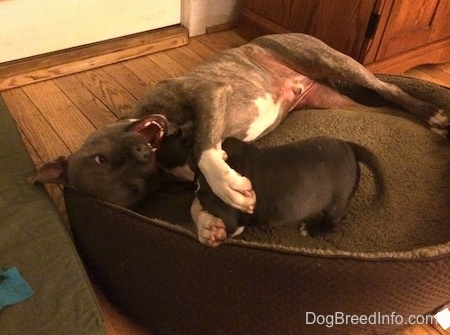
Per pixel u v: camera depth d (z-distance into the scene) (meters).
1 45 1.09
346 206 0.71
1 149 0.79
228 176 0.61
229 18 1.40
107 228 0.63
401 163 0.83
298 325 0.59
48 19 1.12
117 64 1.22
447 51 1.28
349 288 0.56
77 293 0.61
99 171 0.66
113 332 0.67
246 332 0.61
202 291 0.59
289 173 0.64
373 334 0.63
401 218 0.75
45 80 1.14
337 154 0.68
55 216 0.70
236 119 0.78
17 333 0.57
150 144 0.69
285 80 0.88
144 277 0.62
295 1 1.19
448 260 0.59
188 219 0.74
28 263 0.64
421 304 0.61
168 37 1.28
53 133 0.99
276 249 0.57
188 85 0.74
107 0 1.18
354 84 0.98
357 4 1.06
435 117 0.88
